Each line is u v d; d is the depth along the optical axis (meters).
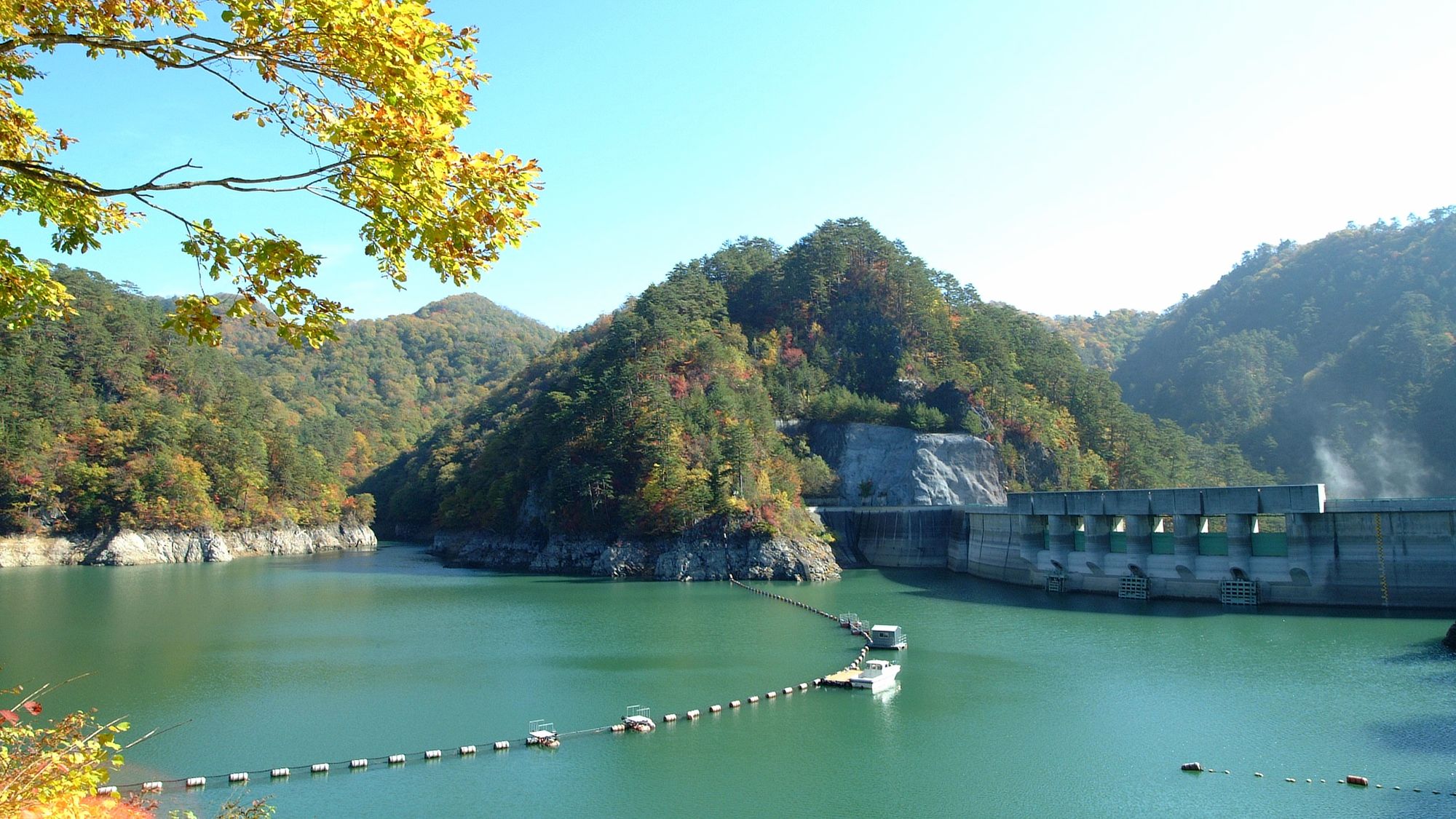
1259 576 109.06
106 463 193.50
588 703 69.50
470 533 197.25
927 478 191.25
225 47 18.48
